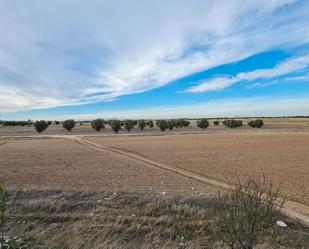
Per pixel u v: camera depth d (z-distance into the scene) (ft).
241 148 141.59
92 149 143.54
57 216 35.09
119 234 30.22
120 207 39.58
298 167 86.79
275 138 203.92
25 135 272.31
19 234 28.43
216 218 31.81
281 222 34.55
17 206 37.68
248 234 22.08
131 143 173.27
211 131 317.83
